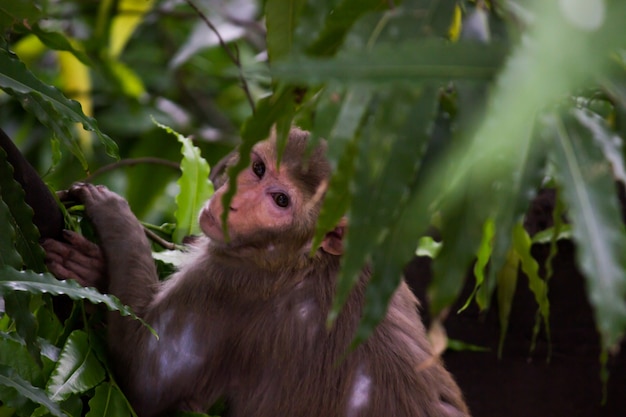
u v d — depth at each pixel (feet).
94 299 20.43
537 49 13.37
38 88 21.44
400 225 14.51
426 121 14.17
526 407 36.94
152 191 50.90
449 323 37.17
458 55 13.84
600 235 13.23
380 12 15.17
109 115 52.60
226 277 28.96
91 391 24.94
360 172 14.51
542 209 34.88
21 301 19.60
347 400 27.25
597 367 36.42
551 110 14.21
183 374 28.30
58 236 27.25
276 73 13.43
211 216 27.76
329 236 28.35
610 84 13.57
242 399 28.78
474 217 14.38
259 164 28.04
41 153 49.39
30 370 21.95
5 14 24.29
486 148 13.38
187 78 60.03
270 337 28.40
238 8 49.83
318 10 16.46
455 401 28.40
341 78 13.46
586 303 36.01
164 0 56.08
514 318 36.83
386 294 14.47
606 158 13.71
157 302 28.40
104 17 48.32
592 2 13.25
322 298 28.32
